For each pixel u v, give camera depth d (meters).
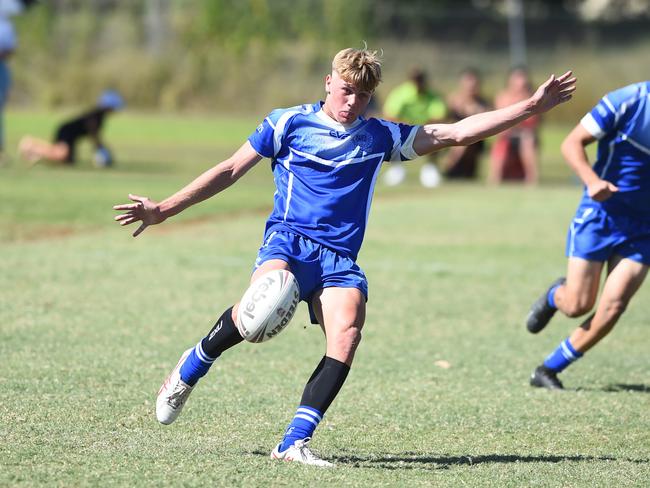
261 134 18.05
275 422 20.33
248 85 138.75
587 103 137.50
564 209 64.06
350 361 17.30
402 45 146.38
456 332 30.50
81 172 74.00
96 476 15.86
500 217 59.41
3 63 74.69
